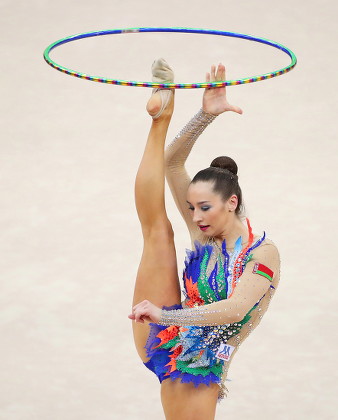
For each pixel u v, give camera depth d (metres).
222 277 12.42
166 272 12.80
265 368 18.61
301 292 21.69
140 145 30.84
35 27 39.75
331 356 19.03
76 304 21.14
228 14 40.78
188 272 12.84
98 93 34.84
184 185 13.48
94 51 37.69
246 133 31.53
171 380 12.71
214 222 12.36
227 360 12.59
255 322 12.73
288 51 13.34
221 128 31.92
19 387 17.78
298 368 18.59
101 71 35.91
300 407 17.11
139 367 18.73
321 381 18.08
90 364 18.75
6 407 17.02
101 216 25.95
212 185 12.27
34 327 20.11
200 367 12.55
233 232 12.58
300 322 20.39
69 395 17.53
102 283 22.14
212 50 37.69
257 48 37.91
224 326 12.52
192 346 12.59
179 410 12.68
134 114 33.28
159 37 39.03
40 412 16.86
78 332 19.97
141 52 37.56
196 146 30.34
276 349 19.33
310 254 23.62
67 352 19.17
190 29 14.52
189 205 13.49
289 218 25.64
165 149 13.45
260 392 17.69
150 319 11.69
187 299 13.04
